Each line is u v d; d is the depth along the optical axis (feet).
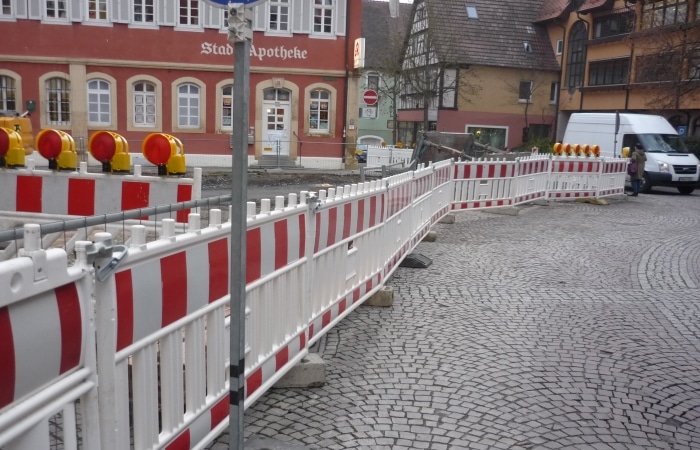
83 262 7.99
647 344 20.06
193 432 11.27
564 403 15.53
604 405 15.49
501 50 138.21
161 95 86.69
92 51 84.43
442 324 21.47
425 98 126.93
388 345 19.25
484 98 137.80
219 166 88.89
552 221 47.29
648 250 36.01
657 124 83.35
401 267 30.01
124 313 9.02
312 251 16.40
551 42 143.02
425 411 14.84
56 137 22.91
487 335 20.45
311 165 91.09
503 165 50.29
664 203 64.03
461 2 142.82
